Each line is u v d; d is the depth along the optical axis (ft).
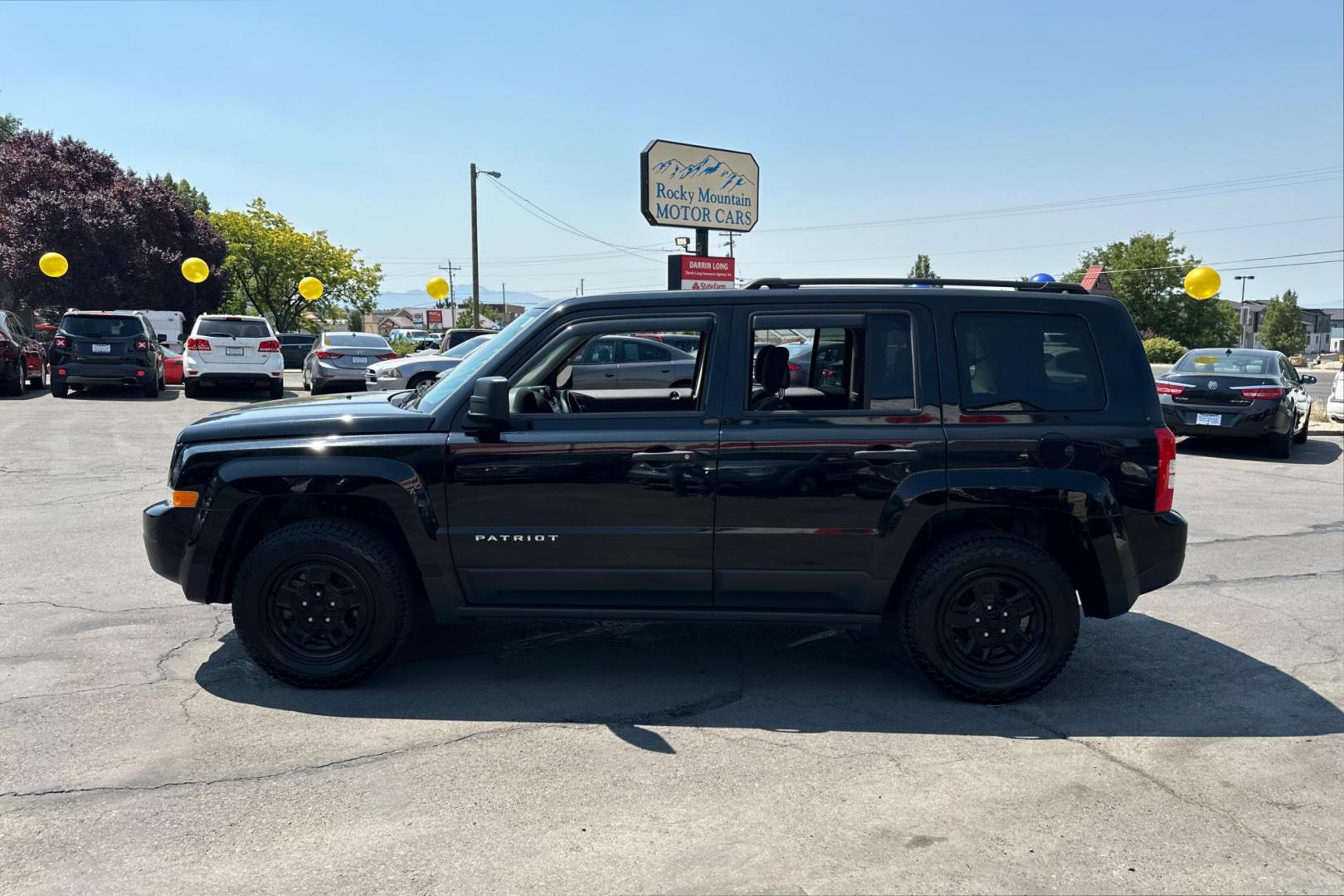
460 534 13.46
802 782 11.16
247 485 13.35
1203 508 30.07
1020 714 13.42
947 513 13.64
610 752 11.93
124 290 114.32
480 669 14.87
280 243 171.73
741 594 13.73
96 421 45.52
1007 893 8.95
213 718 12.71
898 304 13.65
